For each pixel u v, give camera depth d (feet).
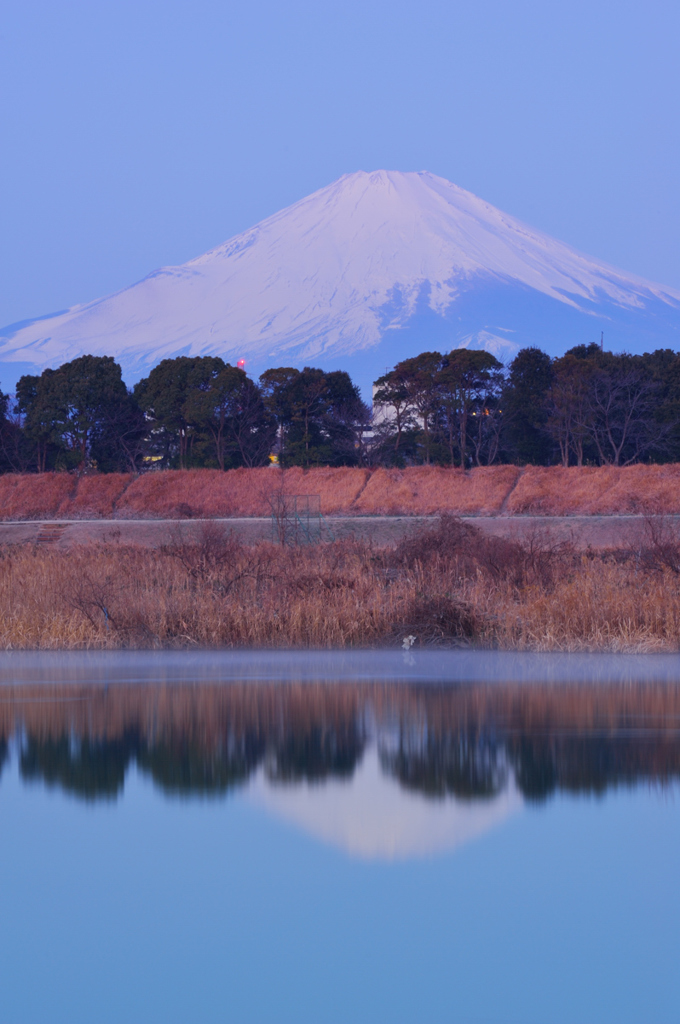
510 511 539.29
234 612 171.01
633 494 536.42
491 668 139.85
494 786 76.28
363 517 527.81
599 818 67.87
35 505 587.27
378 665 142.72
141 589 185.06
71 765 83.05
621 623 162.61
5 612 173.88
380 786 76.07
